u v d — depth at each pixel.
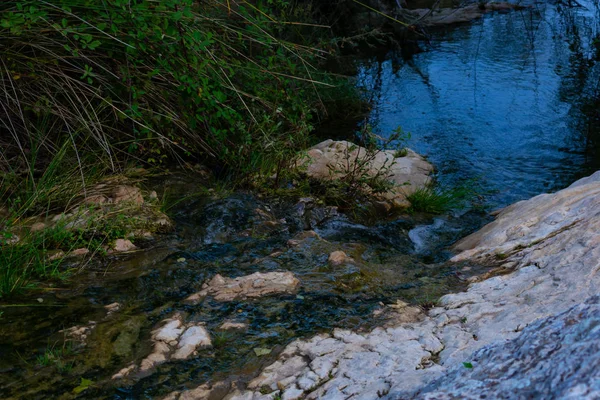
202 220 4.90
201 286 3.97
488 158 7.02
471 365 1.69
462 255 4.45
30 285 3.83
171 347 3.29
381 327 3.39
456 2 14.25
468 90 9.12
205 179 5.59
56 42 5.01
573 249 3.68
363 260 4.53
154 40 5.09
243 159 5.70
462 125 7.89
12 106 5.04
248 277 4.00
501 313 3.25
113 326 3.48
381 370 2.85
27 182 4.69
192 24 5.38
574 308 1.63
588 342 1.39
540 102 8.58
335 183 5.77
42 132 5.02
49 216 4.54
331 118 8.05
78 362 3.16
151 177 5.42
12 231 4.29
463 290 3.81
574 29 12.19
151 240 4.52
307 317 3.56
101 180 5.00
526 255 3.98
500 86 9.23
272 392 2.84
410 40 11.72
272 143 5.69
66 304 3.69
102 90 5.35
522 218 4.71
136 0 5.17
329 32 11.02
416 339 3.16
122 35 5.13
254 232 4.85
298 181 5.82
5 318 3.53
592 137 7.46
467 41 11.66
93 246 4.28
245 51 6.85
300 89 6.84
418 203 5.85
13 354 3.22
